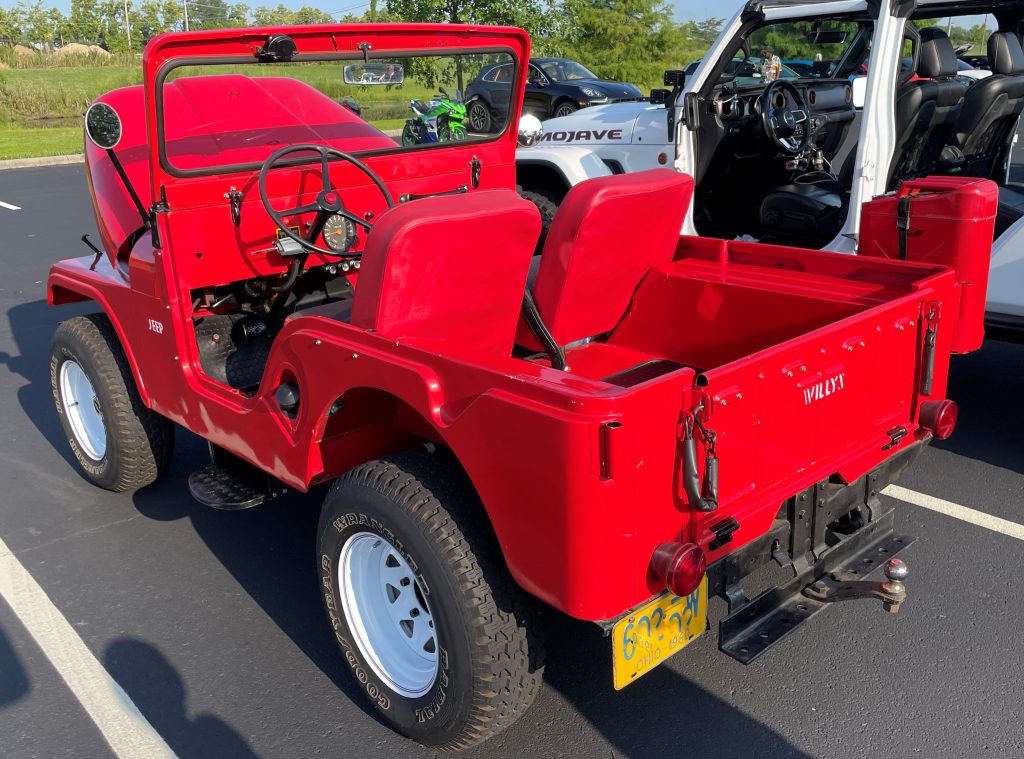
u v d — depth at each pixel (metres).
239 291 3.72
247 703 2.94
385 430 2.91
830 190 5.25
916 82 4.80
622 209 3.12
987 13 4.80
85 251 10.06
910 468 4.31
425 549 2.35
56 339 4.18
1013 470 4.26
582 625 3.29
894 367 2.88
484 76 3.83
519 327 3.67
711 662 3.04
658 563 2.15
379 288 2.51
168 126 3.22
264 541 3.96
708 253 3.66
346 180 3.56
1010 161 5.08
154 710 2.91
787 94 5.20
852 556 2.81
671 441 2.13
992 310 4.24
